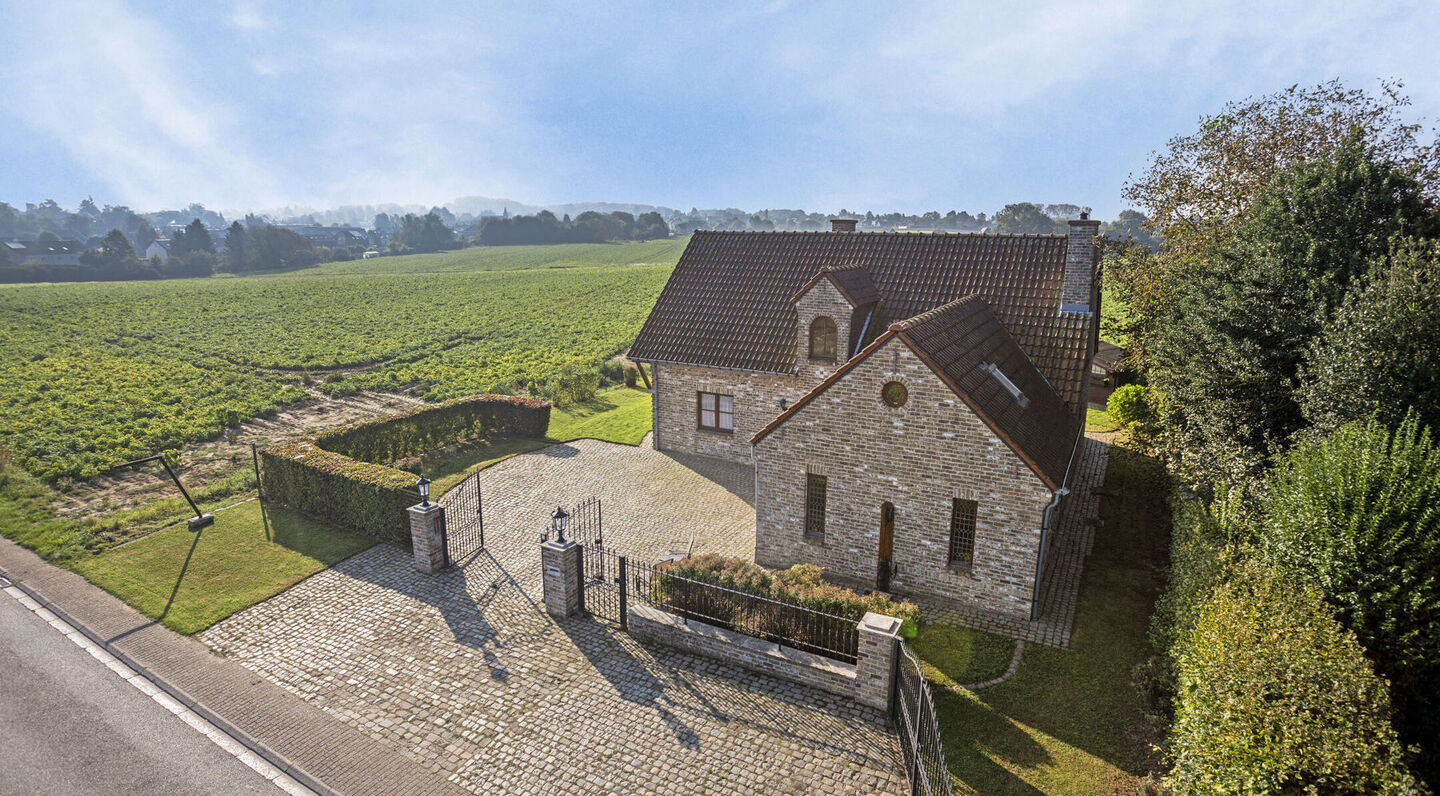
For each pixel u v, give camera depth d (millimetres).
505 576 17156
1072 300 21156
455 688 12969
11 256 149500
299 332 66188
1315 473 10789
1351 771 7602
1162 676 11703
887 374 15445
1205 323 17531
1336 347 14070
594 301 87938
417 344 59688
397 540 18625
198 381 44500
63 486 24734
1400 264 13688
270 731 11883
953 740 11531
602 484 23344
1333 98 25562
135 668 13562
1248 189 26375
